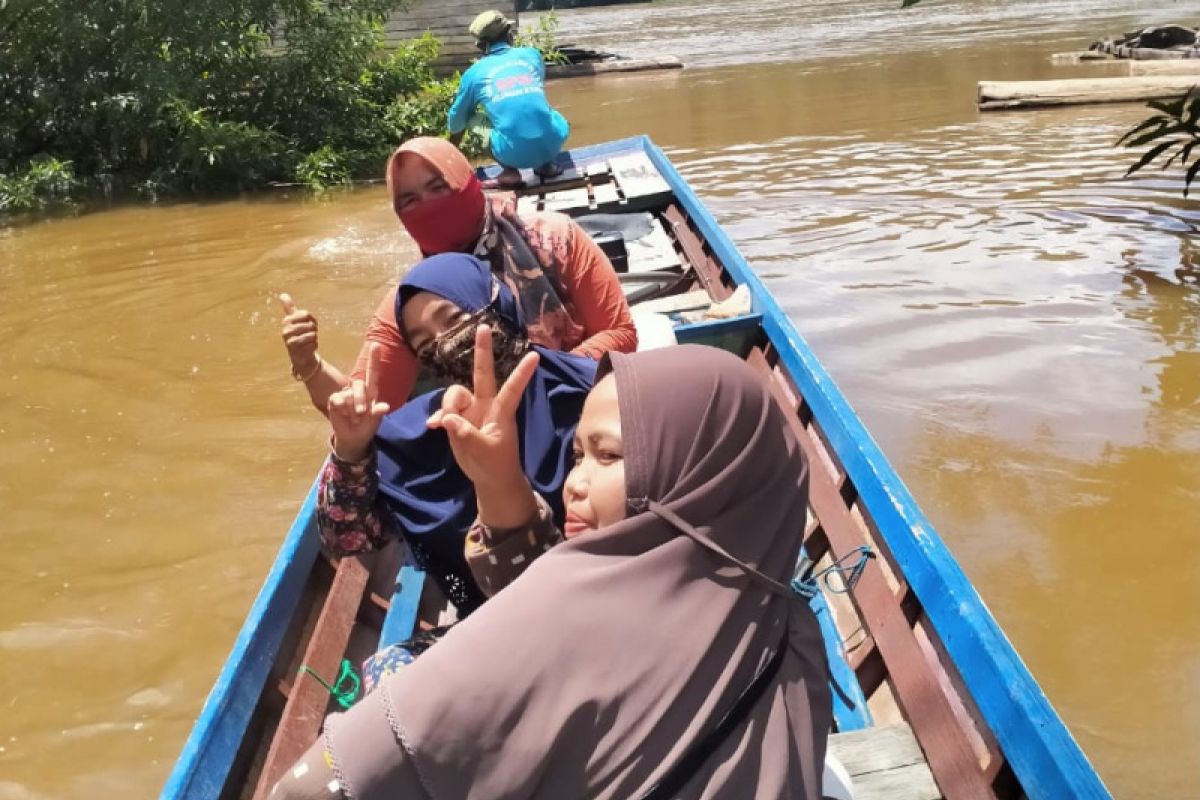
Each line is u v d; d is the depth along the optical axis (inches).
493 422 70.8
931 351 234.1
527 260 115.2
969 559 163.5
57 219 418.3
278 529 181.0
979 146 439.2
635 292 223.8
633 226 275.0
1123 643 144.6
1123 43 676.7
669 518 57.0
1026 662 142.7
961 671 92.7
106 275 331.3
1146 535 165.9
